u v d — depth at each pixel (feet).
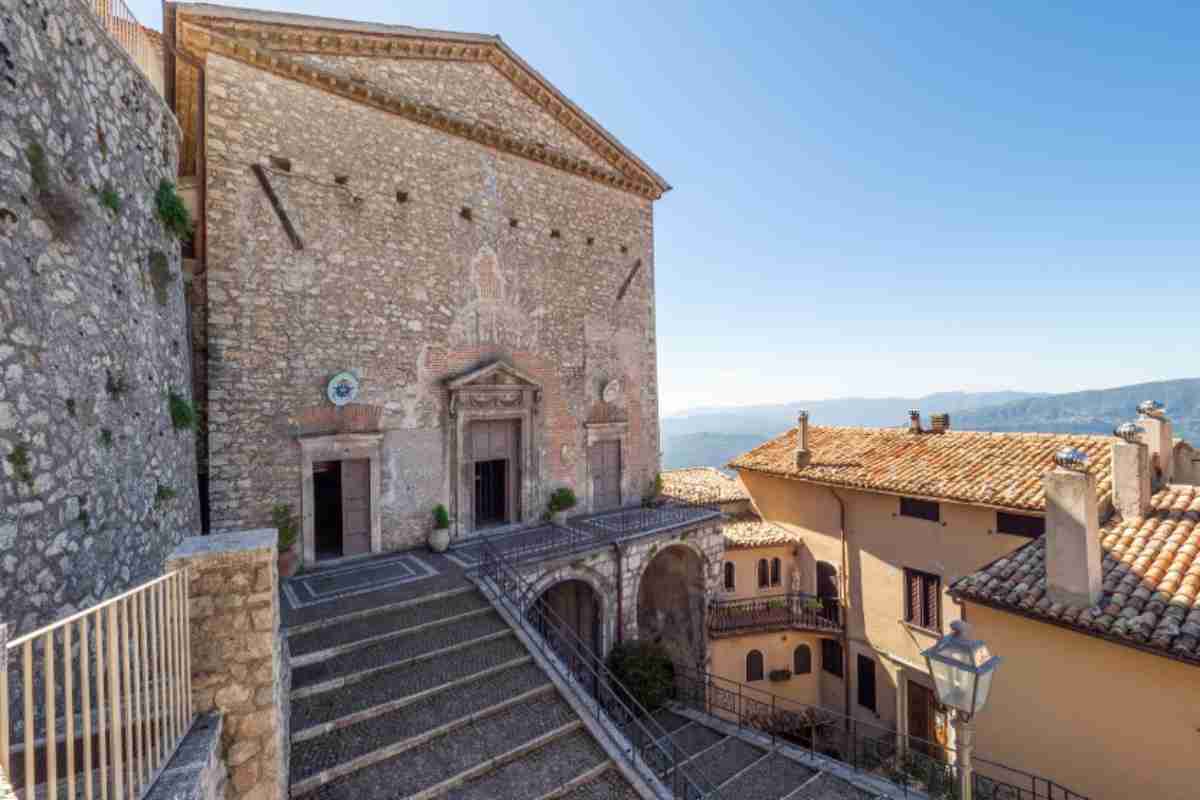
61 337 17.10
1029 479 42.96
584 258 59.06
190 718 13.78
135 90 23.91
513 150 53.06
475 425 50.14
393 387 44.52
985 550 43.39
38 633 7.73
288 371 39.50
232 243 37.55
